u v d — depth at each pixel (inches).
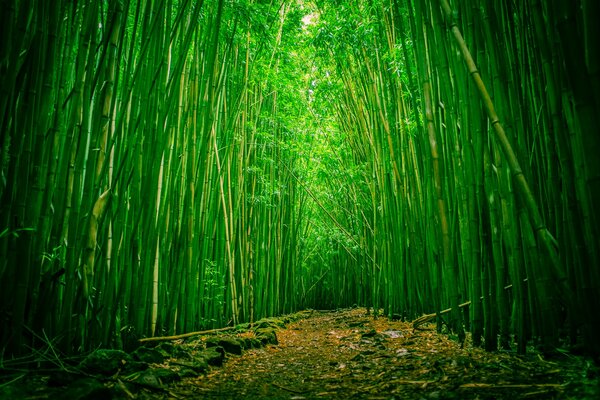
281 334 138.1
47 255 65.2
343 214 248.5
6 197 57.9
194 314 109.7
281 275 207.9
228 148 134.1
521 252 66.6
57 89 69.9
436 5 78.5
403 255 144.0
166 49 85.6
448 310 99.3
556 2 48.8
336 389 57.6
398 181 132.2
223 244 133.6
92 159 70.9
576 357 56.7
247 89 145.8
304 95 201.6
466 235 82.4
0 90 55.9
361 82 154.5
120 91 91.4
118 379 56.4
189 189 102.7
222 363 80.6
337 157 214.5
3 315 58.3
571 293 55.0
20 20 57.7
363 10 135.6
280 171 187.0
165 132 90.5
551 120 65.7
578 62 47.6
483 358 65.9
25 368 58.1
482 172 72.9
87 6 70.2
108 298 73.2
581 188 55.9
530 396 44.6
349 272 283.9
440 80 84.1
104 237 74.3
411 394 50.6
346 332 132.0
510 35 73.6
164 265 93.7
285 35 163.2
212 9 107.7
